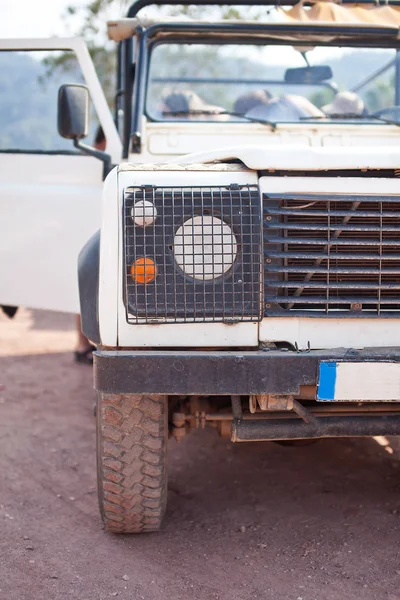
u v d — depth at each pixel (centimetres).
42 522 351
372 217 295
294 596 282
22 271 481
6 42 474
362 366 280
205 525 349
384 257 294
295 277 295
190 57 459
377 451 450
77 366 675
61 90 413
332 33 454
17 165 488
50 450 455
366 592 285
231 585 292
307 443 386
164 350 293
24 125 485
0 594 284
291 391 280
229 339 293
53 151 478
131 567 307
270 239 288
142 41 450
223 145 447
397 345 300
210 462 435
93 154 438
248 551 322
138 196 285
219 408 338
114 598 282
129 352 282
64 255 466
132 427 310
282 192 291
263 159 290
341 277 296
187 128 448
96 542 330
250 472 418
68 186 471
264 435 310
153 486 317
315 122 454
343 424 310
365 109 464
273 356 279
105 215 289
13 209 482
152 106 456
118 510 321
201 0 484
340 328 297
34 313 941
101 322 291
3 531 340
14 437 479
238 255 289
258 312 290
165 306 287
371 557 314
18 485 397
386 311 298
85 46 458
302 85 468
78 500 379
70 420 518
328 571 303
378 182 294
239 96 463
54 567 306
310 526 346
